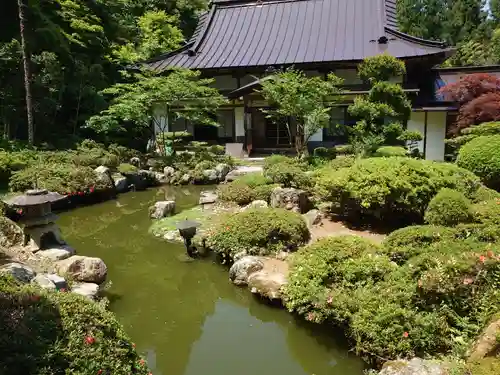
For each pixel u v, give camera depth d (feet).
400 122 46.68
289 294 18.31
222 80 68.28
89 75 63.93
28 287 11.78
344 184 27.27
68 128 64.34
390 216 27.99
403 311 14.55
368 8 70.85
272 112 55.62
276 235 24.23
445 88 49.70
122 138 65.77
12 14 63.26
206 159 53.16
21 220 23.18
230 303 21.17
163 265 25.57
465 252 15.56
